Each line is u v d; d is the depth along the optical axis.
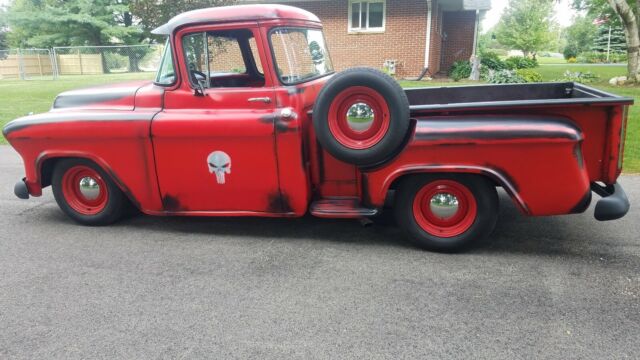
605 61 42.47
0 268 4.16
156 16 14.09
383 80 3.87
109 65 23.31
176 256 4.34
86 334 3.19
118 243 4.67
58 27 30.78
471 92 5.53
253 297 3.59
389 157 4.04
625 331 3.07
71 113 4.83
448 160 3.94
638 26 15.57
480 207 4.06
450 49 21.59
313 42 4.95
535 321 3.19
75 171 5.03
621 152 3.92
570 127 3.75
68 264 4.23
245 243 4.61
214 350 2.98
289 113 4.23
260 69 4.71
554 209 3.89
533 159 3.81
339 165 4.44
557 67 28.00
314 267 4.05
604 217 3.79
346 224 5.02
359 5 18.16
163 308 3.47
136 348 3.03
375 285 3.72
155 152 4.58
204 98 4.49
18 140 4.96
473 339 3.02
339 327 3.19
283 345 3.01
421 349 2.94
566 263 4.01
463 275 3.84
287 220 5.18
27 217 5.46
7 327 3.29
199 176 4.54
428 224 4.25
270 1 18.33
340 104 4.01
